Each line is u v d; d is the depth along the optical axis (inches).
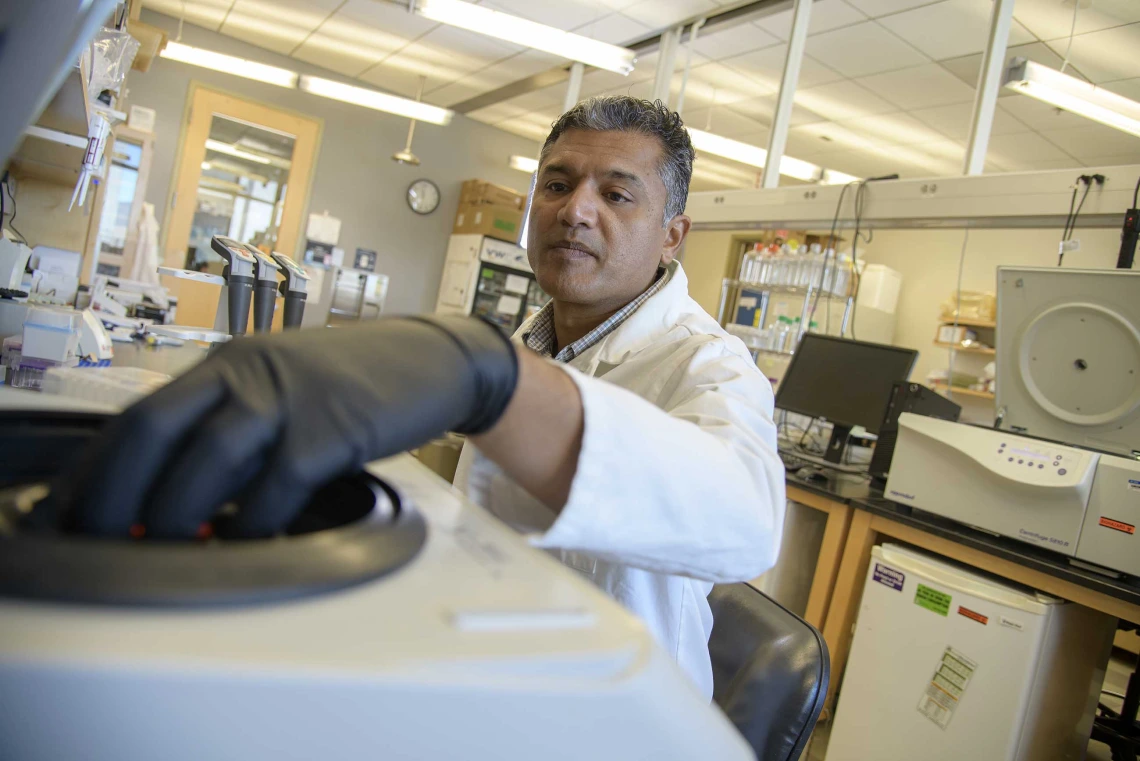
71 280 85.7
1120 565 64.7
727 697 28.7
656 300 34.9
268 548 8.0
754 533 16.9
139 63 115.9
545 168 36.4
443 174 279.1
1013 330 78.8
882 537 89.2
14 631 5.9
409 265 276.2
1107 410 73.0
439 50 217.5
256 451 9.3
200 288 154.8
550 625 8.7
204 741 6.3
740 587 32.8
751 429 20.7
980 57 153.9
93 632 6.2
